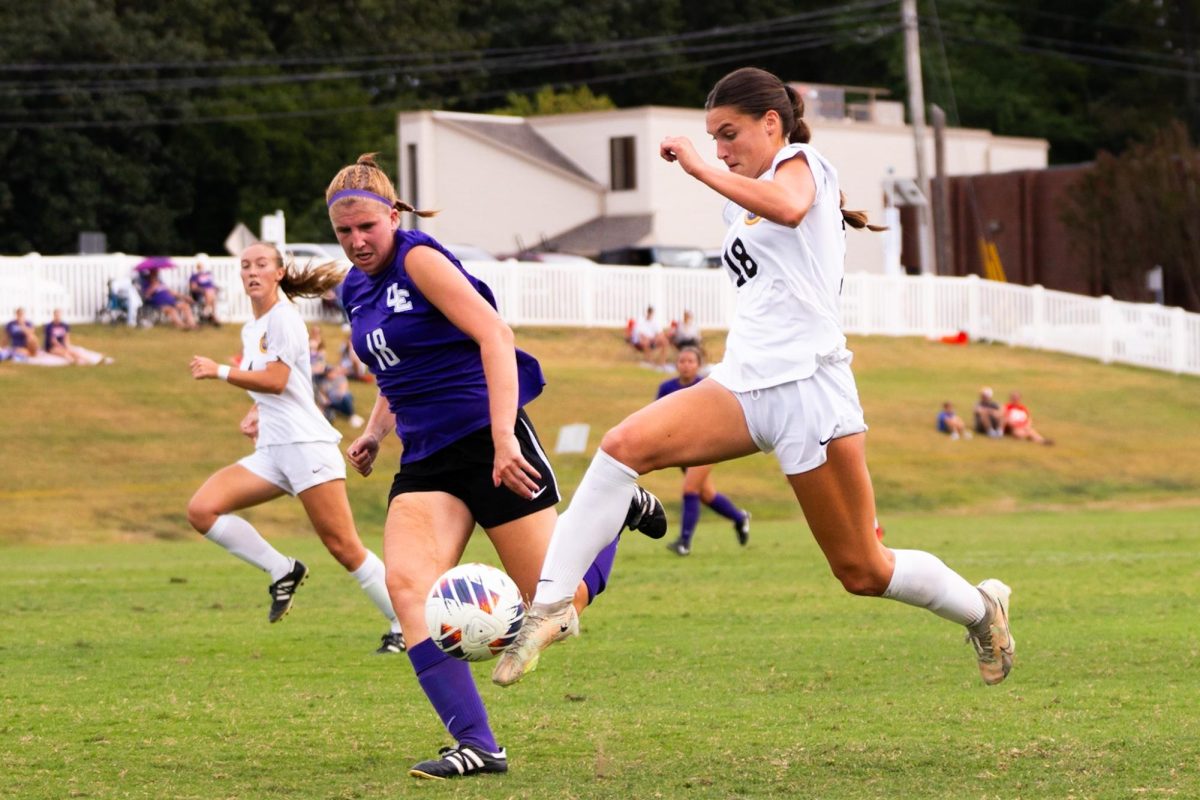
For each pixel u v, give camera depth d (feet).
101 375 299.79
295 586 98.53
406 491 60.90
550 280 384.68
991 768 58.34
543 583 57.36
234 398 291.79
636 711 72.28
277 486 95.04
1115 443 317.63
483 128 561.84
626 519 60.23
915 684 79.20
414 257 58.75
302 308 355.15
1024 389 362.12
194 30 650.02
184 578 145.07
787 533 200.54
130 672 85.76
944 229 470.80
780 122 59.11
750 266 58.13
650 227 535.19
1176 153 477.77
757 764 59.77
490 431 59.88
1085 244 483.10
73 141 609.83
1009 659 64.13
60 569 157.89
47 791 55.83
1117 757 59.82
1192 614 105.60
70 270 344.69
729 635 99.09
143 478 245.04
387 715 71.92
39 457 249.55
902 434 308.19
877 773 57.77
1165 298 486.38
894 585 60.70
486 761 58.29
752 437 57.82
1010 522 219.20
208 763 60.95
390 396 60.70
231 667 87.76
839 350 57.62
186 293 353.51
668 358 364.38
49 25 611.47
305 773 59.00
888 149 566.36
